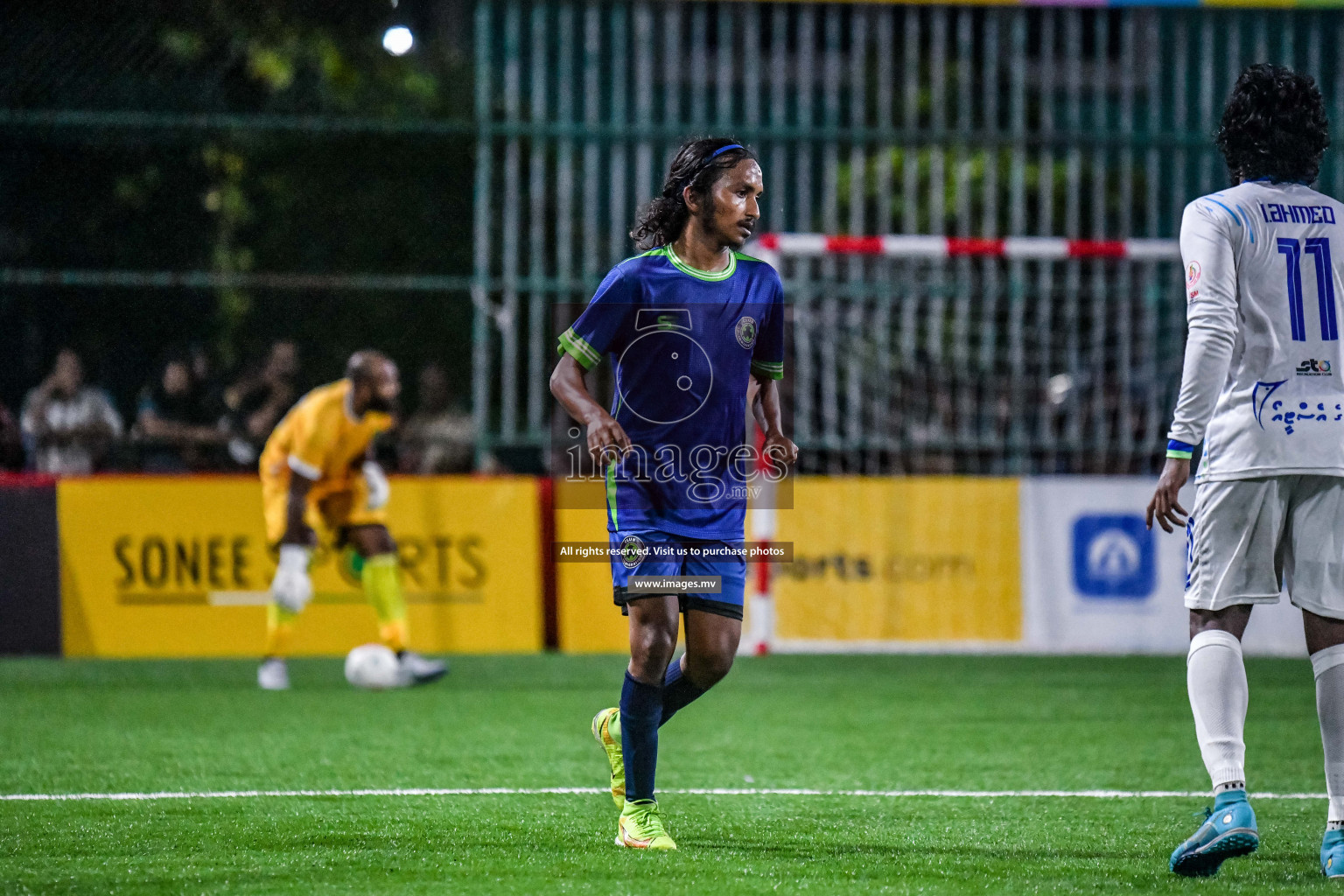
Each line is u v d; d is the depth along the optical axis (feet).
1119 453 122.42
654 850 44.37
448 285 114.93
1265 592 41.32
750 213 43.65
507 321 115.96
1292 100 42.47
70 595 109.70
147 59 125.90
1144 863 43.29
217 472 120.67
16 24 121.70
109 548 109.91
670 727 77.71
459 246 133.49
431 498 112.16
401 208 133.28
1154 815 52.44
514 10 117.29
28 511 109.81
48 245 127.03
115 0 124.47
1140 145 118.01
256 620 110.42
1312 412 40.88
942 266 129.90
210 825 48.91
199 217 129.59
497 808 52.49
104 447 119.55
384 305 131.44
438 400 125.29
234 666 108.37
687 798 55.93
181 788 57.57
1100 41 118.32
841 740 73.00
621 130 116.98
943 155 128.88
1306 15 129.70
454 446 124.36
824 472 123.44
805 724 79.10
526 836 46.96
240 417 120.78
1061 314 127.03
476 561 112.37
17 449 119.14
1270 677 100.42
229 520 110.63
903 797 56.34
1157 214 123.24
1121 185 125.18
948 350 127.75
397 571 107.34
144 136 126.00
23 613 109.60
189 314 126.93
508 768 63.05
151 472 120.98
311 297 130.31
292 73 133.28
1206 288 40.75
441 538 111.96
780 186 117.70
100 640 109.40
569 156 116.88
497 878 40.11
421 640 111.04
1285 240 41.47
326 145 132.26
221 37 131.03
